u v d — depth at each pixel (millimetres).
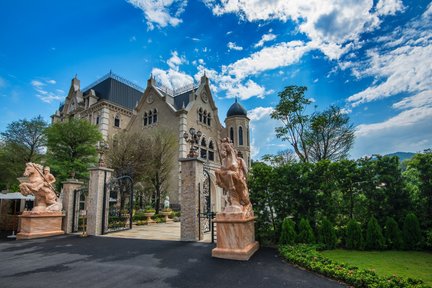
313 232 9344
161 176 26219
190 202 11242
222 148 8664
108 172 14695
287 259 7352
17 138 25516
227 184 8227
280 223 9852
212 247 9484
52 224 13953
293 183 9984
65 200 15023
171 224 19969
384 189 9188
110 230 14523
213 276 6137
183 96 37188
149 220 20469
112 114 37000
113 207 19141
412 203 8922
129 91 42125
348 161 9859
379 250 8336
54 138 21516
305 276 6012
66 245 10688
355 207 9633
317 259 6766
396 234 8422
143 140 26000
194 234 10906
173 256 8203
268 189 10273
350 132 25000
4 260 8195
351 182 9680
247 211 8477
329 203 9594
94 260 7973
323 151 25688
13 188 26625
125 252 9039
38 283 5898
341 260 7160
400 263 6805
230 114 39719
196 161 11555
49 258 8367
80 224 16047
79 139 22312
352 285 5336
